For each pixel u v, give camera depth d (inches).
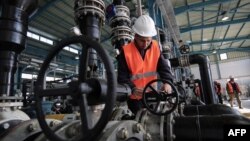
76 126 30.6
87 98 25.2
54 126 32.8
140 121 40.8
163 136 38.0
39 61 274.5
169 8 173.8
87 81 24.5
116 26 88.2
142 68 60.3
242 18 369.4
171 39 271.4
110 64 22.1
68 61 436.1
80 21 64.4
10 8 45.1
